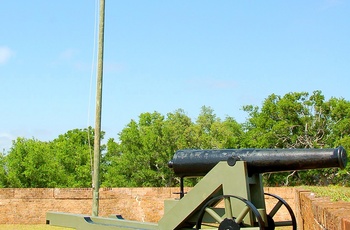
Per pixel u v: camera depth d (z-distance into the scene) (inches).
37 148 1528.1
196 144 1651.1
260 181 230.8
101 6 599.2
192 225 238.1
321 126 1560.0
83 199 810.8
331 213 163.5
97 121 587.5
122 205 826.2
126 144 1766.7
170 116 1764.3
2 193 791.7
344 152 210.7
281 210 772.0
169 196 821.9
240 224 211.5
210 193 223.5
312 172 1501.0
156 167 1729.8
